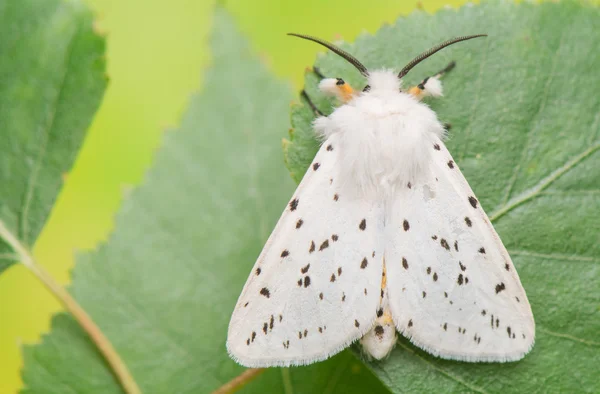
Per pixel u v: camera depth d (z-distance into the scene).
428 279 0.14
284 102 0.16
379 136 0.14
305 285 0.14
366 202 0.14
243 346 0.14
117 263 0.15
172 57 0.17
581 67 0.14
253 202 0.16
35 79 0.15
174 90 0.17
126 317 0.15
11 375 0.16
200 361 0.15
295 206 0.14
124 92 0.17
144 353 0.15
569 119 0.14
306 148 0.14
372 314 0.14
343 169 0.14
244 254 0.15
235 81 0.16
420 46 0.15
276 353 0.14
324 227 0.14
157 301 0.15
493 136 0.14
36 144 0.15
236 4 0.17
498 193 0.14
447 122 0.15
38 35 0.15
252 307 0.14
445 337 0.14
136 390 0.15
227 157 0.16
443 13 0.15
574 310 0.14
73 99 0.15
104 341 0.15
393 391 0.14
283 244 0.14
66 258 0.17
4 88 0.15
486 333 0.14
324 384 0.15
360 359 0.14
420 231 0.14
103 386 0.15
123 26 0.17
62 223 0.17
